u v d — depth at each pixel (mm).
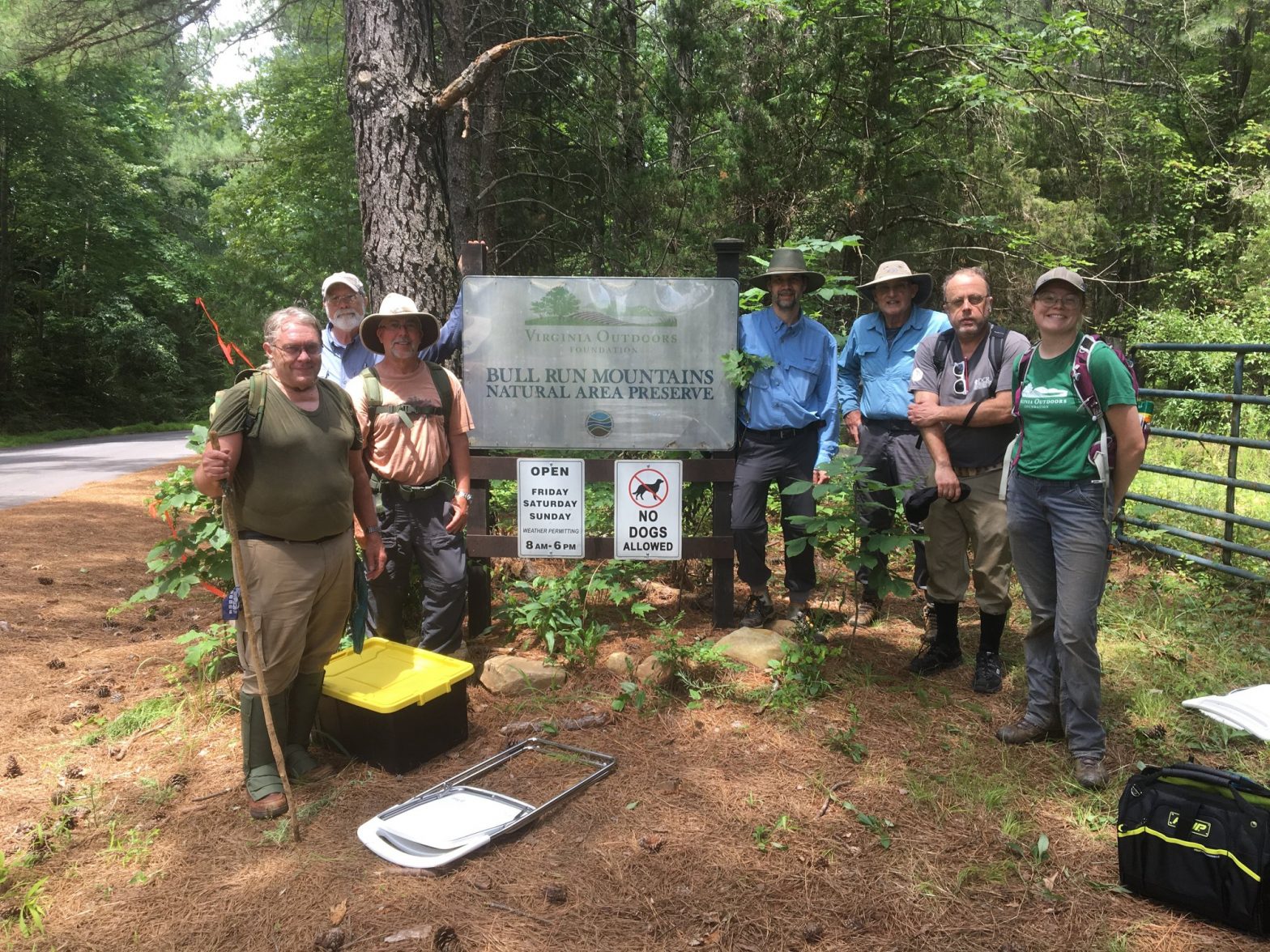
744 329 4918
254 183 25375
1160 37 17266
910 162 11656
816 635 4684
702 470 4918
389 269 5555
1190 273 16125
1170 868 2680
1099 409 3279
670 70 10789
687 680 4172
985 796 3301
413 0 5504
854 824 3156
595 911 2697
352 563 3420
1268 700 3549
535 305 4852
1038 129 13641
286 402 3162
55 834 3107
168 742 3814
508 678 4250
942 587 4371
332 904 2732
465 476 4379
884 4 10578
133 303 35312
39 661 4723
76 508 9492
